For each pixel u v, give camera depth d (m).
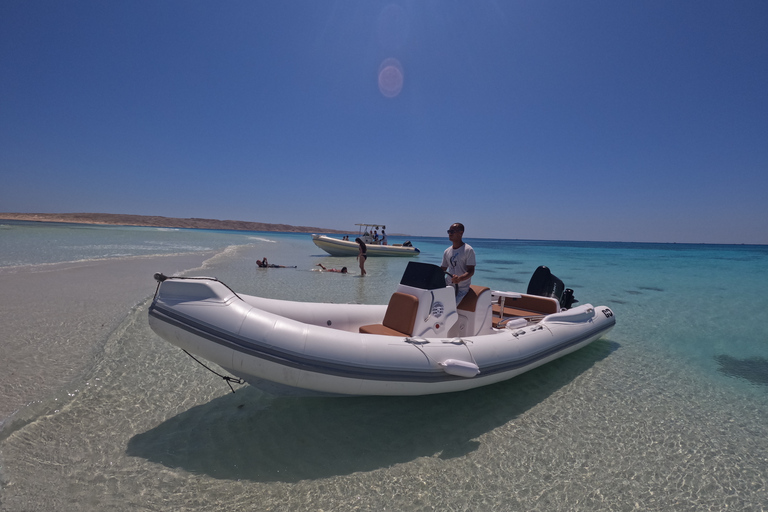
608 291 11.50
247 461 2.80
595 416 3.69
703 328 7.06
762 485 2.76
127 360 4.45
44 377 3.87
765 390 4.36
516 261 24.78
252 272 12.66
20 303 6.62
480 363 3.59
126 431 3.10
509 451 3.07
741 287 12.67
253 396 3.77
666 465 2.96
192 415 3.39
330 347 3.09
